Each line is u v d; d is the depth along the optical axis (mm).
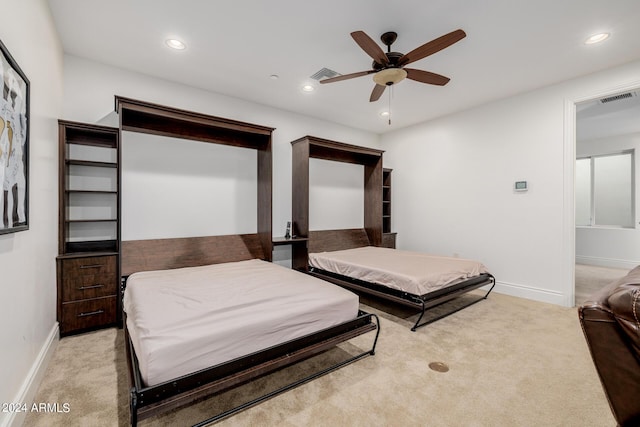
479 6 2193
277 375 2059
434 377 2027
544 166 3695
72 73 2924
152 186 3387
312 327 1938
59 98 2660
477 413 1670
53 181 2430
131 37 2629
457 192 4641
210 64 3113
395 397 1811
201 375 1464
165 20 2389
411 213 5344
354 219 5516
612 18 2330
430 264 3441
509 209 4027
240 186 4059
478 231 4371
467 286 3299
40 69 2029
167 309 1818
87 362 2166
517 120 3930
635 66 3016
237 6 2215
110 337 2596
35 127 1922
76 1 2158
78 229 2936
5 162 1356
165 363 1382
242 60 3029
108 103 3109
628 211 5855
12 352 1483
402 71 2404
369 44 2133
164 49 2828
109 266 2762
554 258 3627
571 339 2621
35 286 1896
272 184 4168
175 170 3549
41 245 2059
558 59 2988
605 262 5918
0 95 1292
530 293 3818
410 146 5383
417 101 4172
